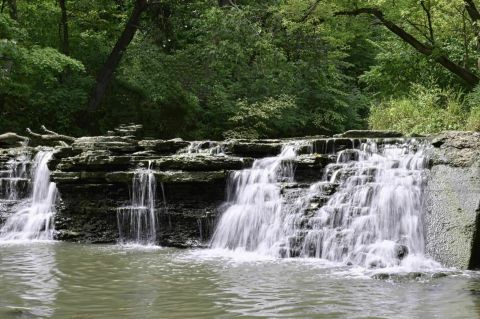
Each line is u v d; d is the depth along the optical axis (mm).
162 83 25266
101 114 25719
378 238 8445
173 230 10430
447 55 19062
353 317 5070
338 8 19906
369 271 7332
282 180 10242
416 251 8250
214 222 10148
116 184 11203
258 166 10641
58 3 25656
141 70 25406
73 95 24281
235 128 25438
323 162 10180
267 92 26250
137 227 10711
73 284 6504
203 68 25625
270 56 24219
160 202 10727
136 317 5062
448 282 6602
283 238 9078
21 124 23703
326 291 6113
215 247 9938
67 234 11070
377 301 5664
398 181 9008
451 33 19094
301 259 8461
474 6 17422
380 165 9820
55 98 23828
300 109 28312
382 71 21547
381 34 29766
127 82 26266
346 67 31562
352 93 31172
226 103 26219
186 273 7227
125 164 11383
